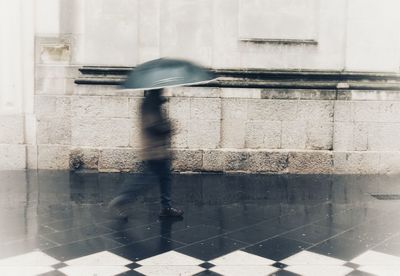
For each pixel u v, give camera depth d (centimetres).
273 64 827
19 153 833
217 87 816
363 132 830
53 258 438
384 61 825
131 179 556
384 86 823
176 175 804
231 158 821
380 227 541
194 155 819
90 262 430
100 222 546
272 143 830
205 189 710
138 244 479
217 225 544
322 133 830
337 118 825
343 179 788
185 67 504
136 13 806
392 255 456
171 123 560
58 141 841
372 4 818
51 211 584
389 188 729
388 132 833
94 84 811
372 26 821
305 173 828
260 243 486
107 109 814
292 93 823
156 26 811
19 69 825
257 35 827
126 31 809
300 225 546
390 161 832
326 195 683
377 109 828
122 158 819
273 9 825
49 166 841
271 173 826
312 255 454
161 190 568
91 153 816
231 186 730
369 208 618
